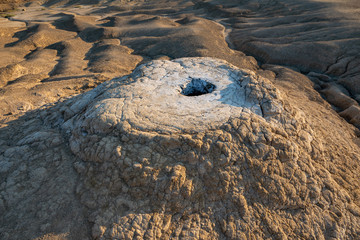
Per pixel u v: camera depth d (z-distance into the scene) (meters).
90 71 15.62
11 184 5.24
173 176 4.62
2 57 18.52
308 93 12.21
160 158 4.81
